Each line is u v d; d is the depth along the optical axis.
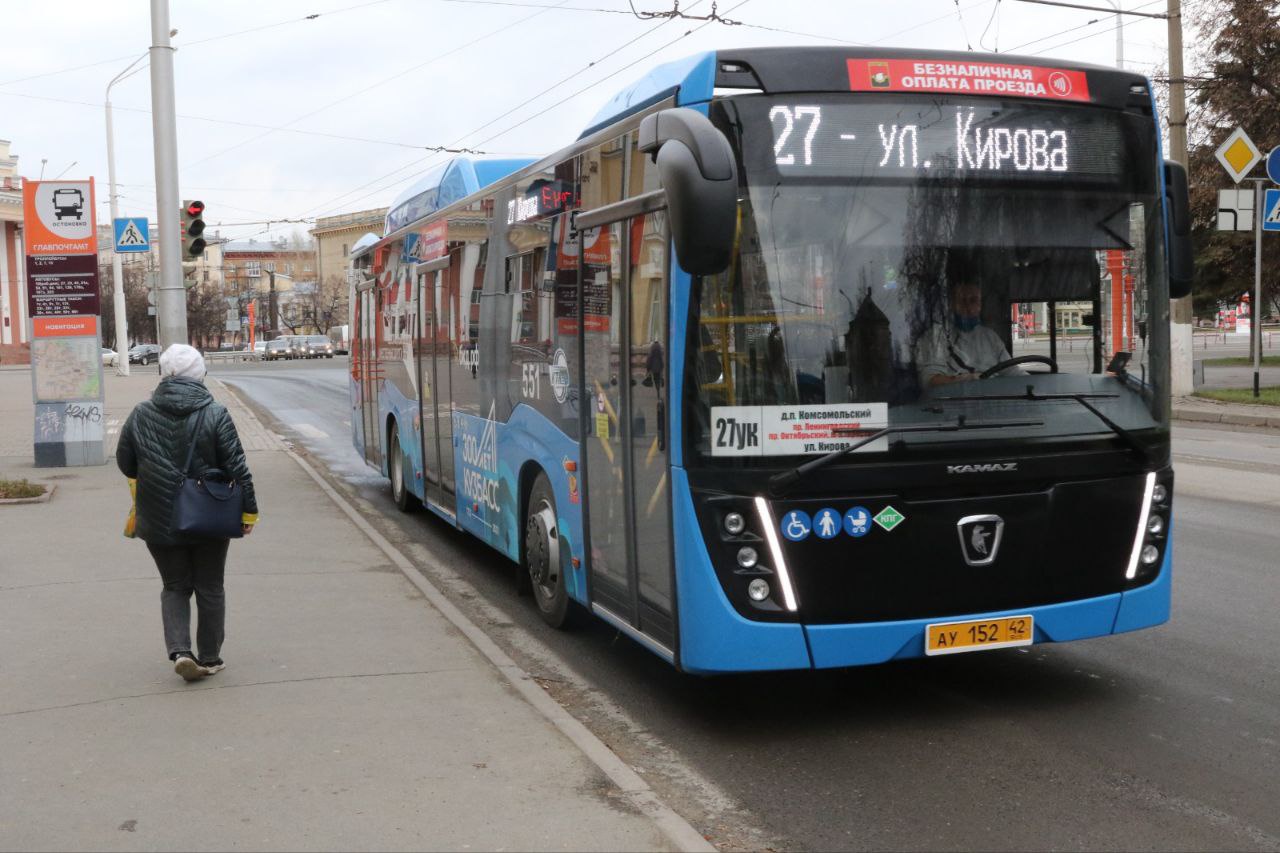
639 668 6.97
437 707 5.83
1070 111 5.68
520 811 4.53
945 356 5.41
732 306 5.27
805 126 5.36
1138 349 5.75
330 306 110.69
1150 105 5.86
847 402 5.31
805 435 5.29
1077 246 5.62
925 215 5.44
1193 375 25.53
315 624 7.54
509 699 5.96
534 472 8.06
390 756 5.14
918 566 5.38
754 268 5.28
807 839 4.50
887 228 5.39
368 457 14.74
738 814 4.76
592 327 6.61
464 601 8.84
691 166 4.85
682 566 5.39
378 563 9.53
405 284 12.14
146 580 8.87
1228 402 23.44
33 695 6.07
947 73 5.53
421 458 11.60
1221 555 9.48
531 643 7.59
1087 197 5.67
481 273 9.18
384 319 13.40
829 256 5.34
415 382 11.75
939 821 4.64
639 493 5.96
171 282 16.39
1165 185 6.13
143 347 77.31
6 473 15.62
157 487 6.08
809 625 5.30
